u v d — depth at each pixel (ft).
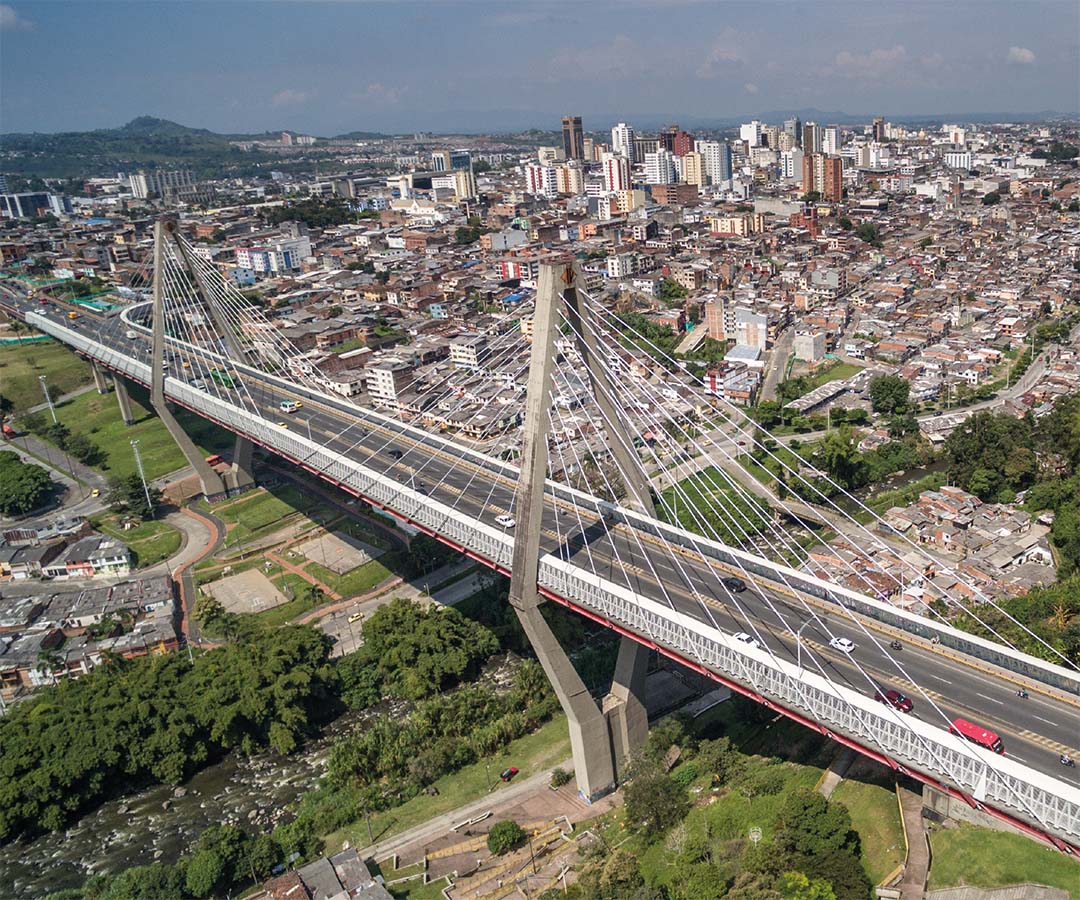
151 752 371.15
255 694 390.63
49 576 542.98
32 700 408.26
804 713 251.60
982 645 275.39
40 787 349.61
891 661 272.51
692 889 259.19
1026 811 209.15
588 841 310.24
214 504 633.61
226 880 305.32
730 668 268.21
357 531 574.97
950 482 563.07
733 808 299.99
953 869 255.50
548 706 390.01
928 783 229.45
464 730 381.40
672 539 357.61
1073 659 344.49
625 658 332.60
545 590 325.21
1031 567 450.30
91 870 329.93
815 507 549.13
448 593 493.77
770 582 320.91
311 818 336.49
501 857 308.40
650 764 320.29
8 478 645.10
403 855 314.55
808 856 261.24
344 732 401.90
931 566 457.27
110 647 444.14
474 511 387.96
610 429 362.53
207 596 497.05
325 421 540.93
